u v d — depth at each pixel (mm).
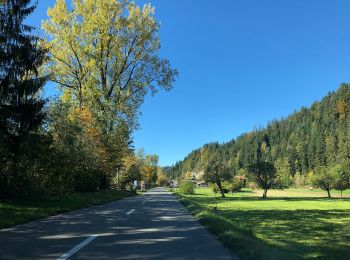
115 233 13523
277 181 79500
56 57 40844
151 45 43750
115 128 42812
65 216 19469
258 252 9820
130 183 78625
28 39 23625
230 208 39094
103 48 42062
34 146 24734
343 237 18297
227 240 11633
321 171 96938
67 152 30797
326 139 180000
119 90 43406
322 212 35281
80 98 41406
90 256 9484
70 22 41062
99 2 41000
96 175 44250
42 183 26672
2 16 22859
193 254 9930
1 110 22578
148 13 43312
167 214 21500
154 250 10406
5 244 11000
